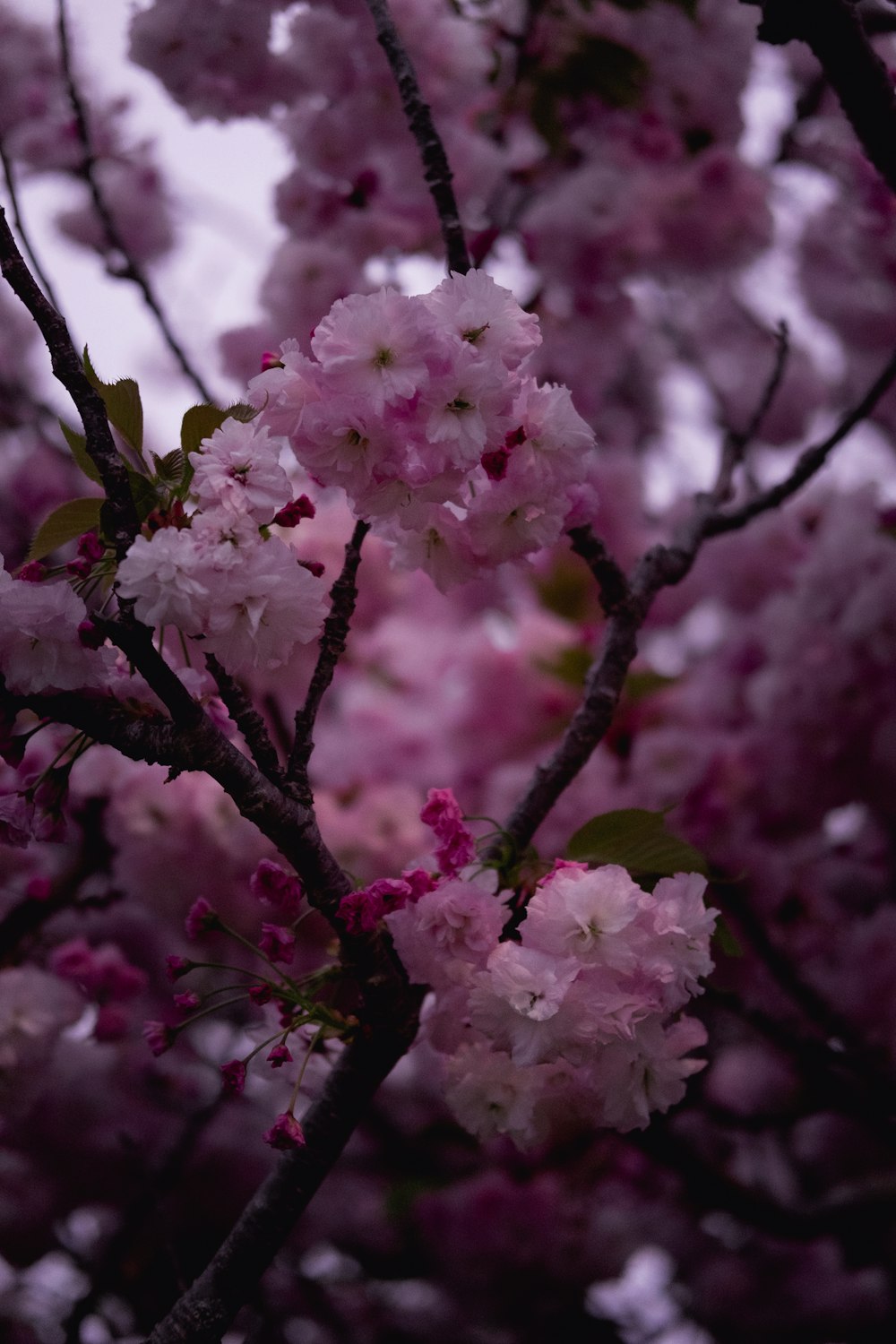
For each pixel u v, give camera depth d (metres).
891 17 1.50
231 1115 2.42
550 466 1.25
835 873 2.36
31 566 1.22
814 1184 2.68
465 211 2.11
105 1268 1.99
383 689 2.44
